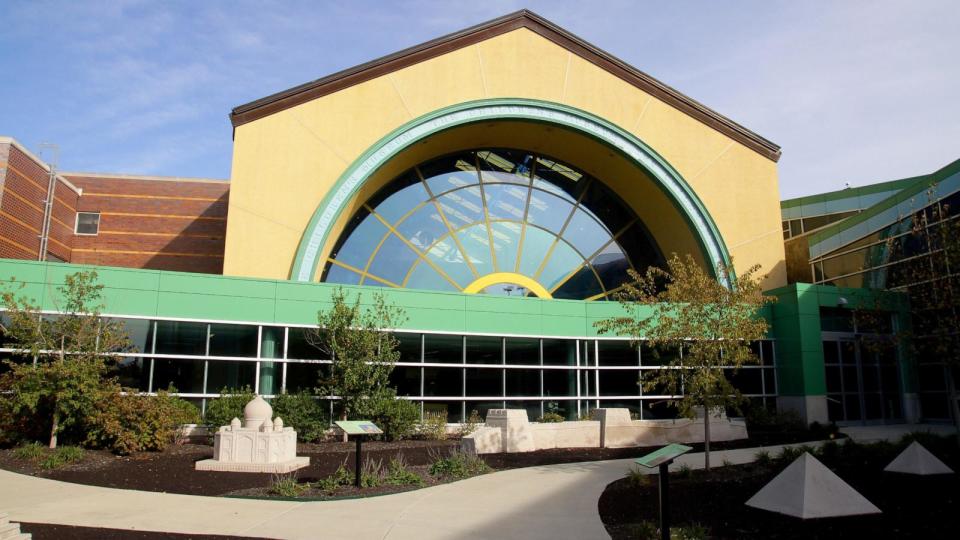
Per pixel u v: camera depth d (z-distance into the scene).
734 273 27.08
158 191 34.22
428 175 29.95
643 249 32.53
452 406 22.77
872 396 28.70
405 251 28.42
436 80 27.41
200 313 20.28
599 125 29.08
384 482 12.80
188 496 11.56
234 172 24.36
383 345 20.95
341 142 25.70
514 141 30.42
